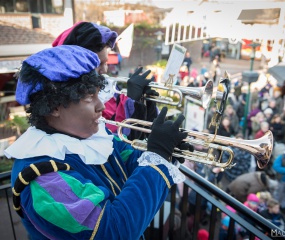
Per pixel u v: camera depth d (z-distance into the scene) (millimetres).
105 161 916
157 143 880
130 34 3066
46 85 752
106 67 1596
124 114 1567
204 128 4270
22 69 781
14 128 4562
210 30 3094
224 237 2971
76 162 837
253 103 6742
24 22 5195
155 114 1479
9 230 2510
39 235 800
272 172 4488
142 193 793
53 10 5500
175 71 1317
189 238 3137
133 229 758
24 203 733
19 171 772
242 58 14180
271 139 1137
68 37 1464
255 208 3260
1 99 4824
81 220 701
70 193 727
